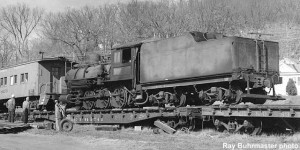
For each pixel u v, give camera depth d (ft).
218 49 51.31
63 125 58.65
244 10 233.14
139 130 56.90
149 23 190.39
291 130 44.98
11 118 72.23
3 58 234.99
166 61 57.88
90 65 77.00
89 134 53.01
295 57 255.09
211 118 50.19
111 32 200.64
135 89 62.90
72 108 82.64
